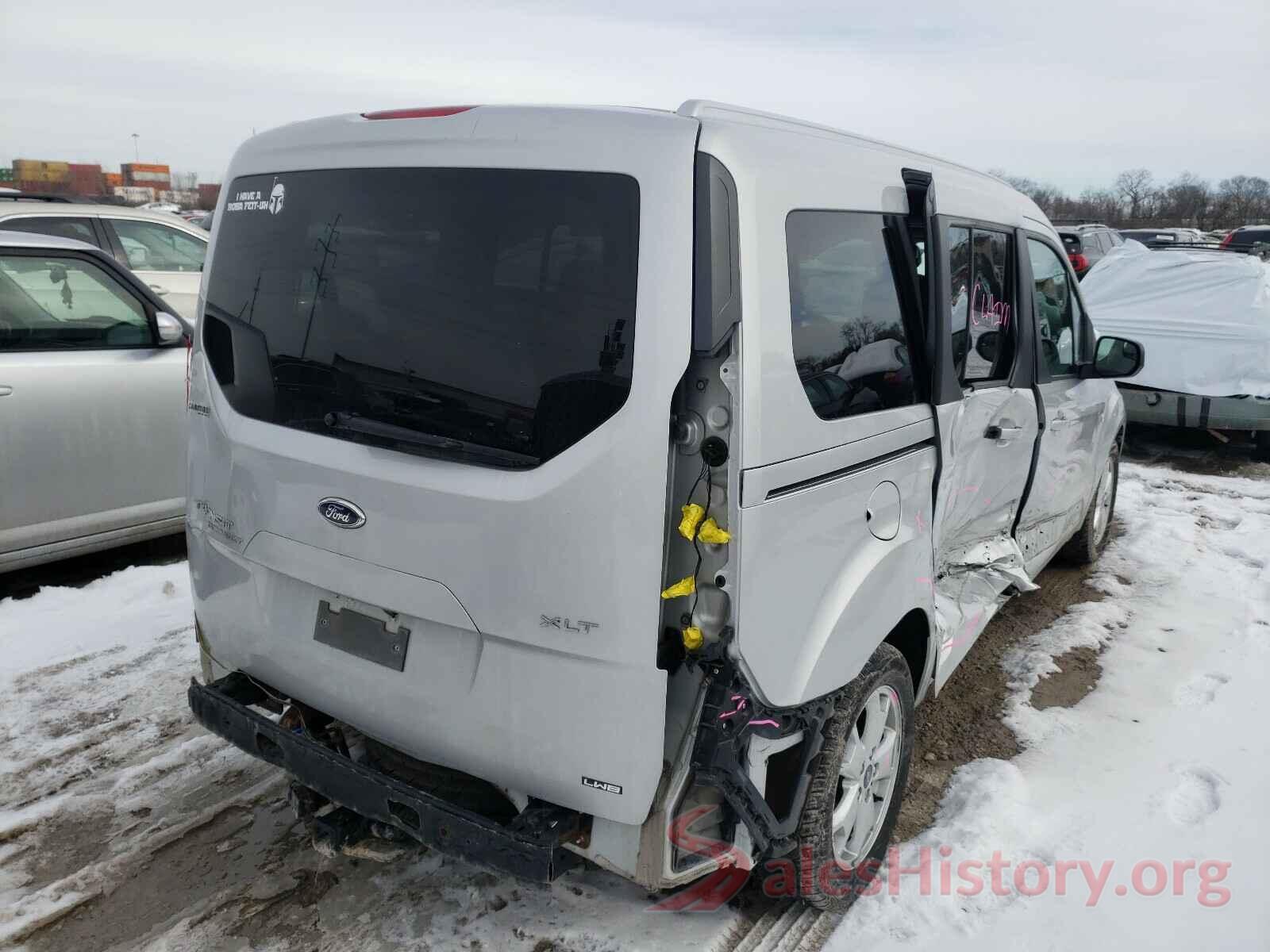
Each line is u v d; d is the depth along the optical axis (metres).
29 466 4.62
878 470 2.52
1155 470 8.27
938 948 2.59
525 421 2.01
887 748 2.84
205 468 2.67
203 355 2.68
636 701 1.99
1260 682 4.20
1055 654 4.47
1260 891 2.84
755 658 2.08
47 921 2.63
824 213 2.31
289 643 2.50
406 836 2.55
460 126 2.16
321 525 2.31
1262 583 5.43
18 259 4.65
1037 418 3.99
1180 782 3.41
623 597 1.95
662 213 1.91
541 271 2.01
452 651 2.17
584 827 2.15
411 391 2.16
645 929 2.63
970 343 3.36
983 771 3.44
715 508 1.98
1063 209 74.12
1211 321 8.23
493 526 2.03
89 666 4.13
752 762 2.18
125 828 3.05
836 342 2.35
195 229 9.06
